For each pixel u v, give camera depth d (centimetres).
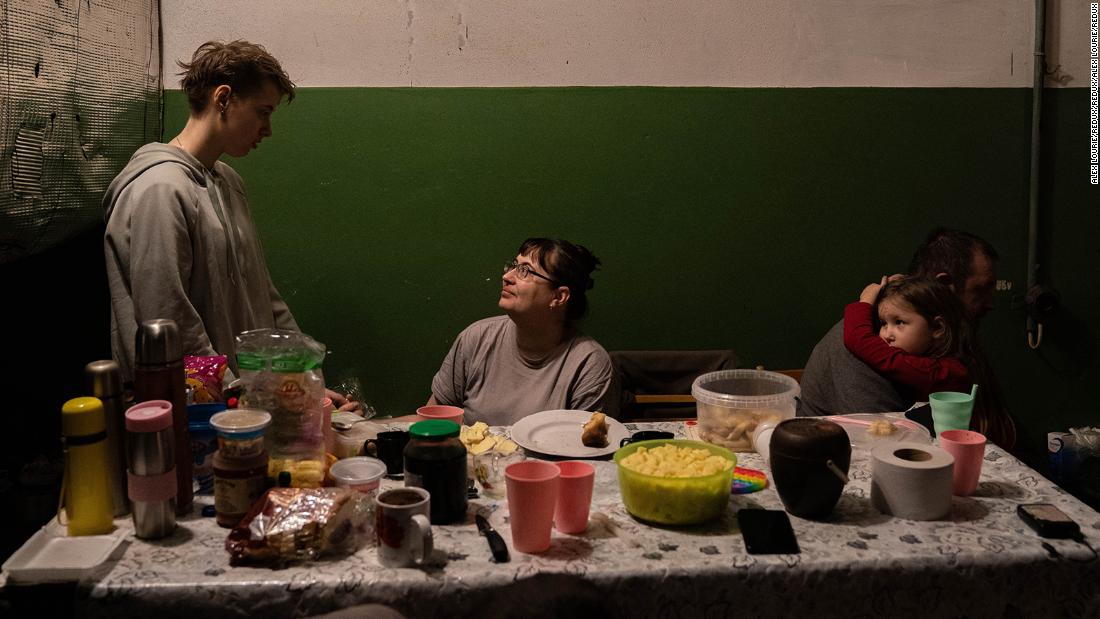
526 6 319
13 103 205
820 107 333
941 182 342
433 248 326
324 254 322
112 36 263
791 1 328
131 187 228
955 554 141
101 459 147
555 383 243
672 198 333
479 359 252
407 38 316
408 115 319
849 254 342
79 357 283
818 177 337
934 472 153
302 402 162
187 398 175
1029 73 339
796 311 343
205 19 308
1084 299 351
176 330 153
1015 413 354
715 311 340
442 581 133
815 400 248
